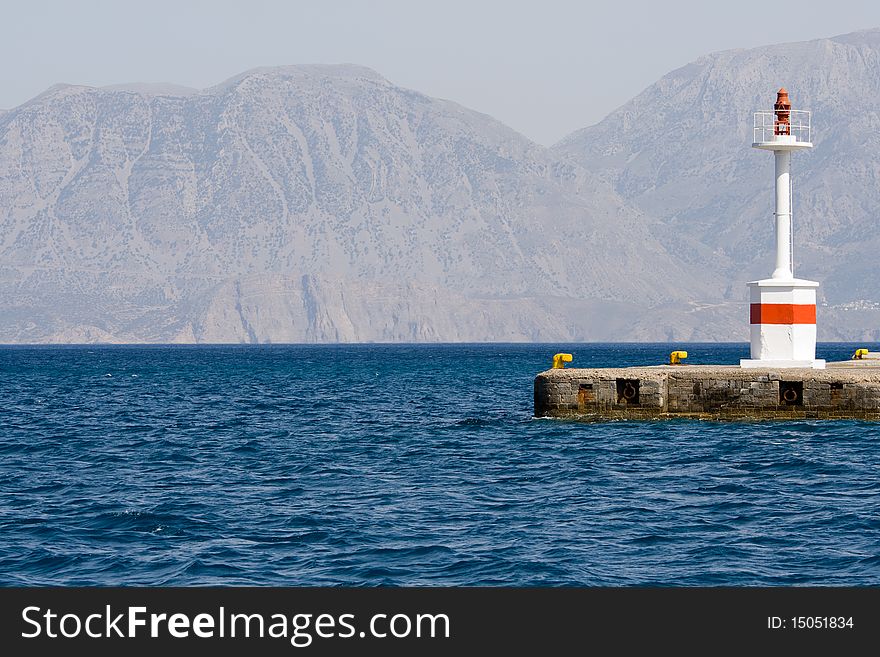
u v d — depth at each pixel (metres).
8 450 77.44
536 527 46.31
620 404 78.50
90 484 60.19
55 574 40.25
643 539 44.00
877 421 73.38
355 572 39.97
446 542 43.75
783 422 74.81
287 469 65.25
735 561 40.69
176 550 43.16
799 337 79.31
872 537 43.72
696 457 64.50
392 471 63.34
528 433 76.50
